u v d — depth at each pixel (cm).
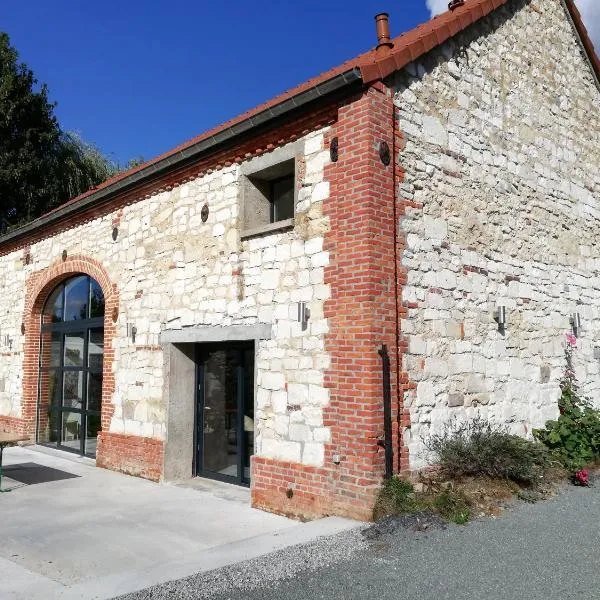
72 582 475
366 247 616
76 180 2138
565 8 1032
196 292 837
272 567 461
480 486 652
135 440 918
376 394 602
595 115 1080
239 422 827
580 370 941
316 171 682
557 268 926
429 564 464
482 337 765
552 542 513
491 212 810
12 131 2016
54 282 1220
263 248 740
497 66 862
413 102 702
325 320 651
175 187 898
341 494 609
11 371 1329
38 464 1022
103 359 1037
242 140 773
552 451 809
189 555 500
